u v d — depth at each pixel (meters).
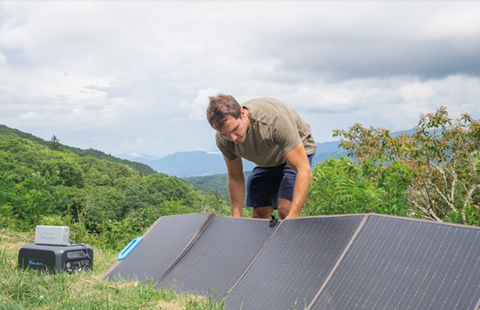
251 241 3.88
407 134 8.27
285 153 4.16
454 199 7.52
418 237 2.99
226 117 3.86
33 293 3.58
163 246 4.39
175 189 78.25
